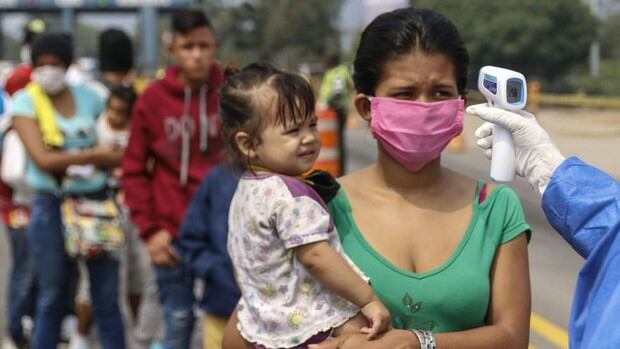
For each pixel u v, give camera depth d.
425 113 2.65
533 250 9.66
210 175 4.47
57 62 5.56
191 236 4.49
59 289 5.64
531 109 28.33
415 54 2.67
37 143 5.53
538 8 35.69
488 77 2.60
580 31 36.16
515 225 2.72
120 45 7.31
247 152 2.99
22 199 6.25
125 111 6.11
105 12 58.81
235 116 2.99
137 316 6.62
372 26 2.77
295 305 2.78
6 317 7.50
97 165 5.59
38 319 5.66
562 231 2.47
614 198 2.37
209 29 5.06
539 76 36.28
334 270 2.70
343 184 2.87
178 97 5.10
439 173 2.82
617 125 25.67
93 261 5.70
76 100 5.77
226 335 2.95
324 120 10.78
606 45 44.81
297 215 2.75
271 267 2.81
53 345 5.67
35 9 58.81
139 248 6.46
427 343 2.57
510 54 35.66
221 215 4.40
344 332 2.73
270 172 2.97
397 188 2.79
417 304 2.66
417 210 2.75
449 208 2.76
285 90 2.94
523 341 2.66
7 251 10.67
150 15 57.22
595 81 35.47
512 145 2.57
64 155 5.51
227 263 4.38
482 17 35.84
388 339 2.59
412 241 2.72
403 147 2.68
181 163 5.09
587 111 32.09
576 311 2.33
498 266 2.71
